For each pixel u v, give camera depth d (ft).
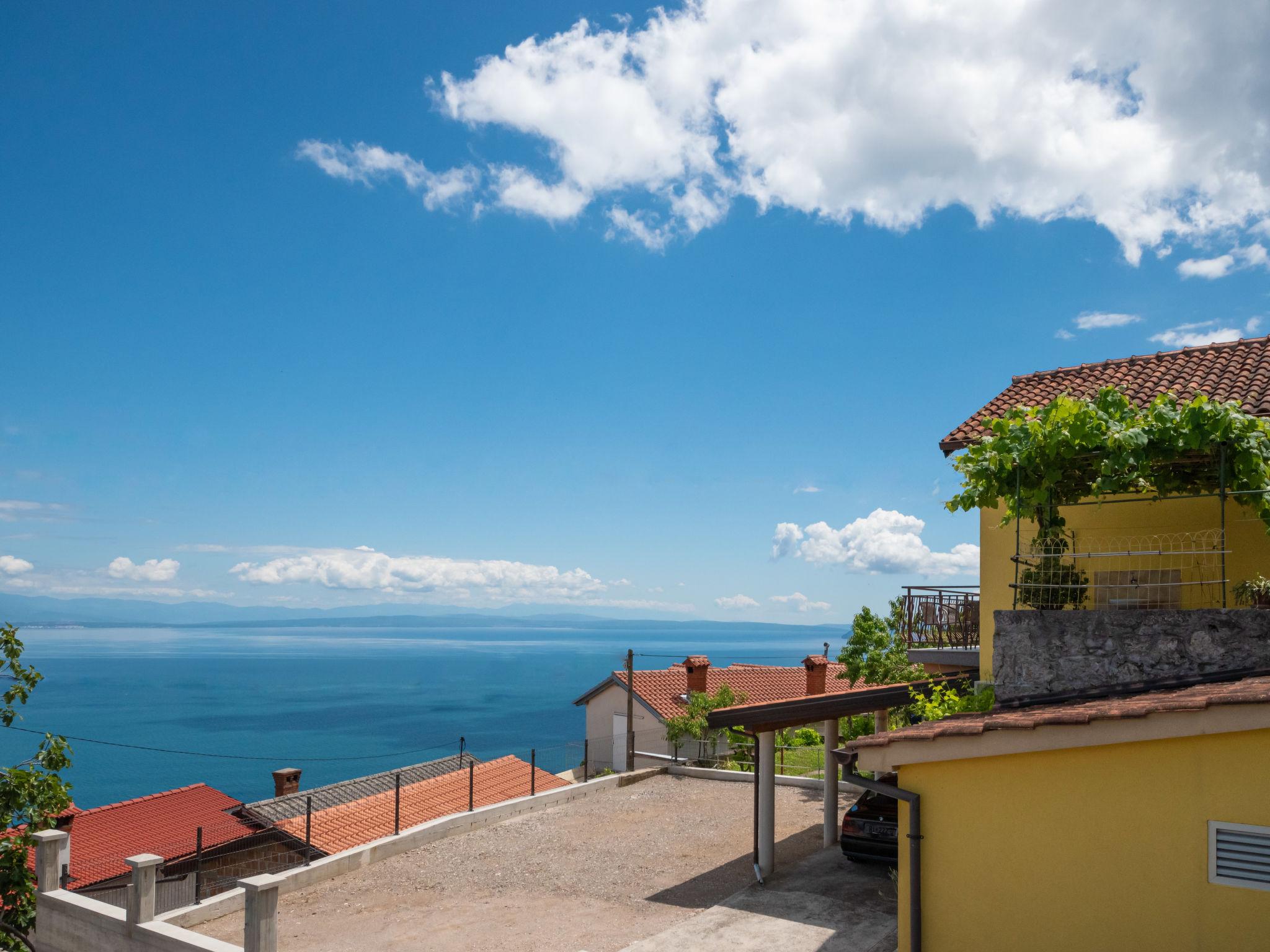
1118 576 38.68
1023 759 24.13
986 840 24.52
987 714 28.66
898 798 25.90
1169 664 27.63
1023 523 42.57
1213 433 29.09
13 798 42.63
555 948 34.86
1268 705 19.85
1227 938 20.84
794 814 56.18
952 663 48.32
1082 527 40.01
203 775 379.14
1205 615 27.22
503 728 488.44
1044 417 33.14
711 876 43.52
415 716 552.82
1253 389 38.63
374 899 42.70
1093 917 22.68
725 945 33.01
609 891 42.11
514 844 51.75
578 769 152.25
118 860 72.64
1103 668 28.71
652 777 71.41
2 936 40.55
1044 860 23.54
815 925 34.94
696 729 122.42
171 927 34.94
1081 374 47.98
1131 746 22.52
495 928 37.68
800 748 95.04
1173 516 37.81
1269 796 20.52
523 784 82.53
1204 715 20.85
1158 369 45.52
